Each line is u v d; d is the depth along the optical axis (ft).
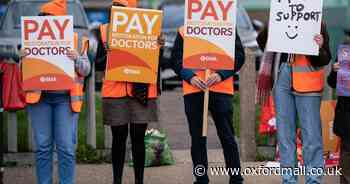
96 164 73.36
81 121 92.63
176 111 98.84
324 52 58.39
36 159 59.47
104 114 60.80
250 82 73.05
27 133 78.23
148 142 71.46
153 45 60.23
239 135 76.69
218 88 60.49
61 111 58.59
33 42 58.03
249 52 72.79
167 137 84.53
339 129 58.80
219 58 59.77
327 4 83.97
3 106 71.00
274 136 73.87
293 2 58.08
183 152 77.15
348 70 57.67
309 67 59.31
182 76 60.70
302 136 60.13
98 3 191.52
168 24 131.34
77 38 59.16
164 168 71.20
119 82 60.23
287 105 60.18
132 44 60.03
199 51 59.82
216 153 76.64
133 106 60.54
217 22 59.67
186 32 59.82
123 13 59.98
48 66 57.93
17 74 71.51
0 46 105.19
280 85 60.23
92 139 75.05
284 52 58.49
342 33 69.31
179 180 66.95
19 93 71.56
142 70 60.13
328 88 71.82
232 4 59.57
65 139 58.65
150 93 60.75
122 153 61.87
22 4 118.42
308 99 59.31
